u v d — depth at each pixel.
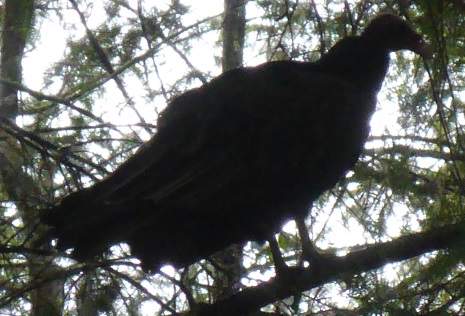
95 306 7.46
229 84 8.14
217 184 7.68
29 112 9.63
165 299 8.12
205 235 7.91
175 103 8.14
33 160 8.58
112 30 10.34
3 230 8.25
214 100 7.98
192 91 8.21
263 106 8.02
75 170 8.46
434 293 6.81
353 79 8.73
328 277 7.52
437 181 7.83
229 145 7.81
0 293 7.85
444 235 7.20
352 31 8.88
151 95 9.77
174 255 7.88
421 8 7.63
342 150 8.20
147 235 7.76
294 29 9.46
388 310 6.71
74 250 7.50
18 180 8.36
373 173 8.17
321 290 7.68
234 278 8.20
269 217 8.04
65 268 7.67
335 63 8.78
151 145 7.72
